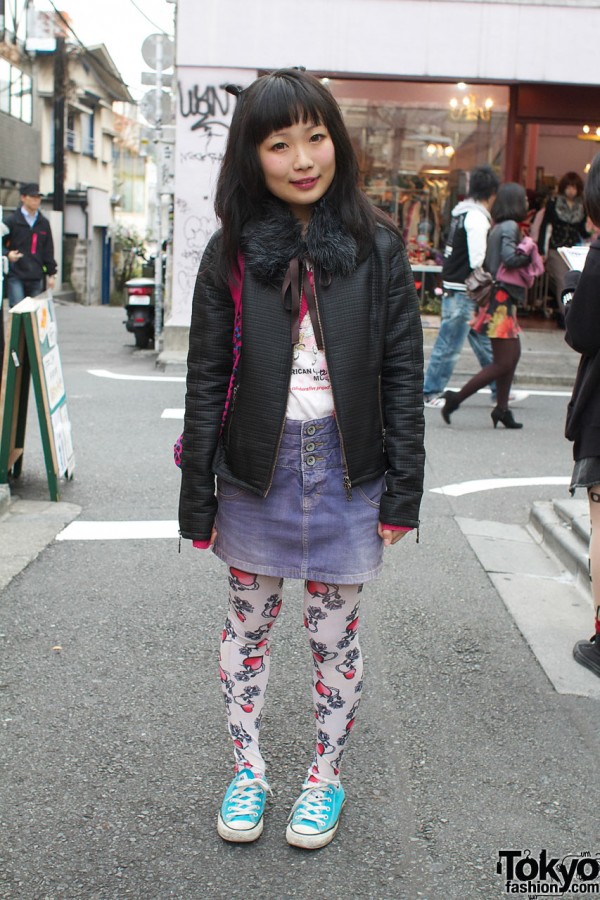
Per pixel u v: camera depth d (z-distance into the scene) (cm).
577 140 1466
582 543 497
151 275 1509
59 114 2831
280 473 257
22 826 279
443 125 1254
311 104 238
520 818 289
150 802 292
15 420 605
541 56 1125
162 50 1235
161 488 625
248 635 278
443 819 288
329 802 278
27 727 332
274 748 324
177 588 459
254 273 247
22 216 1285
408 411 258
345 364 248
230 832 272
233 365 257
